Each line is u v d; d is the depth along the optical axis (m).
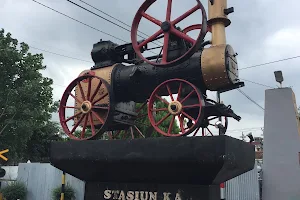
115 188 8.66
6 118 22.47
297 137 14.88
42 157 33.47
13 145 23.52
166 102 8.55
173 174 7.62
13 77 22.59
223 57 8.33
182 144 7.22
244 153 8.08
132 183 8.47
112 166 8.17
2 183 19.17
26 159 34.25
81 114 9.86
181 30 9.12
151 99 8.62
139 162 7.71
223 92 9.20
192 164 7.10
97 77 9.52
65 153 8.78
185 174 7.46
